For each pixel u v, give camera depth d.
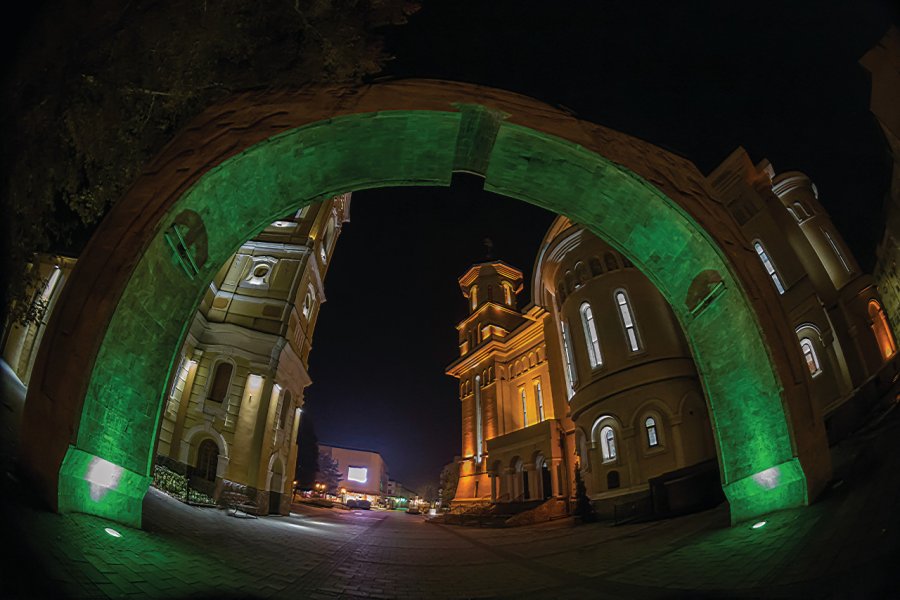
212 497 20.19
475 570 10.74
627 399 23.45
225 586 6.54
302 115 10.15
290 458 27.05
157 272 8.81
